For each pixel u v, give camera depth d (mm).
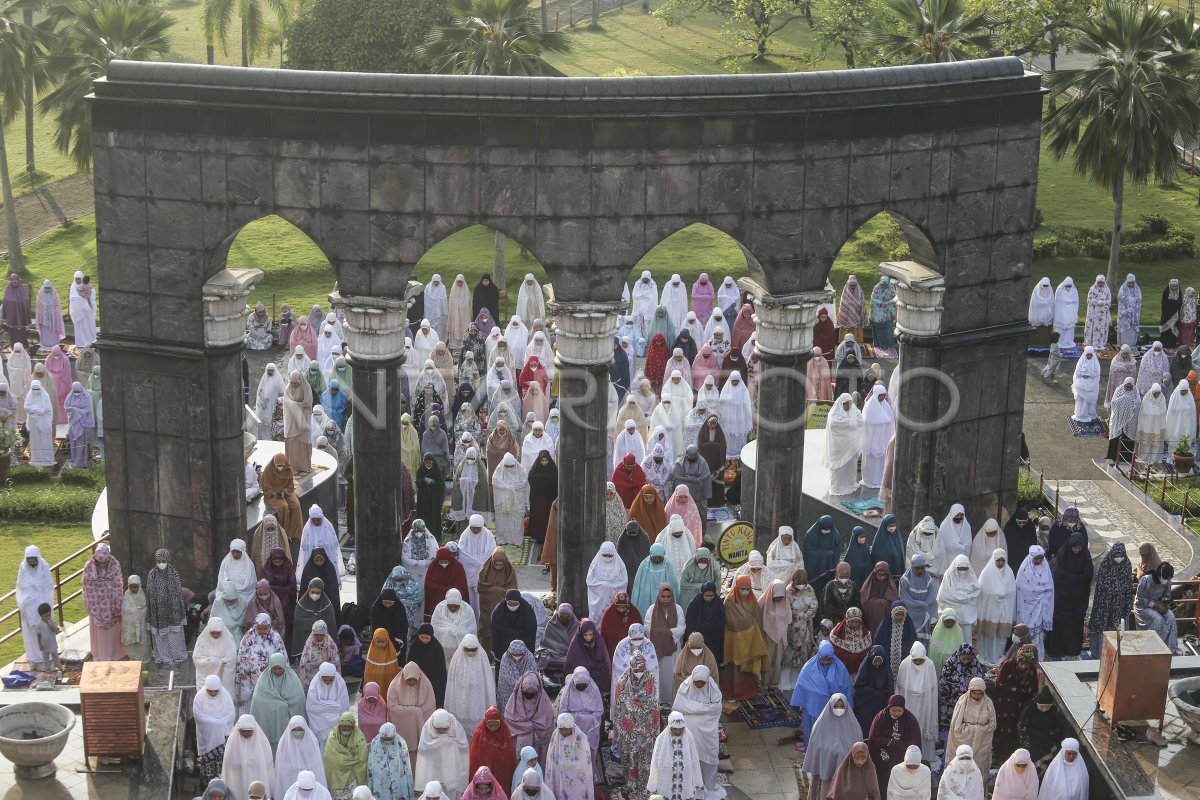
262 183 25156
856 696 22781
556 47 47469
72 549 31656
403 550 26984
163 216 25469
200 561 26844
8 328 42531
